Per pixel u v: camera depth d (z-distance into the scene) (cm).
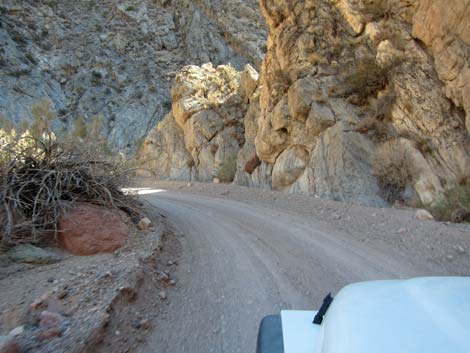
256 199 1259
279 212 1009
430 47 1176
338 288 489
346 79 1365
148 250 566
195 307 436
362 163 1175
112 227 595
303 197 1204
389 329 170
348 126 1262
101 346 322
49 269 464
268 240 726
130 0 5788
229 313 420
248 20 5538
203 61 5178
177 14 5831
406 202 1044
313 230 793
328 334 192
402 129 1154
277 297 462
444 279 220
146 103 4541
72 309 361
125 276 436
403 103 1169
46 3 5259
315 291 481
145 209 880
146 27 5525
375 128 1228
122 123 4244
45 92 4238
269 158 1609
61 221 555
